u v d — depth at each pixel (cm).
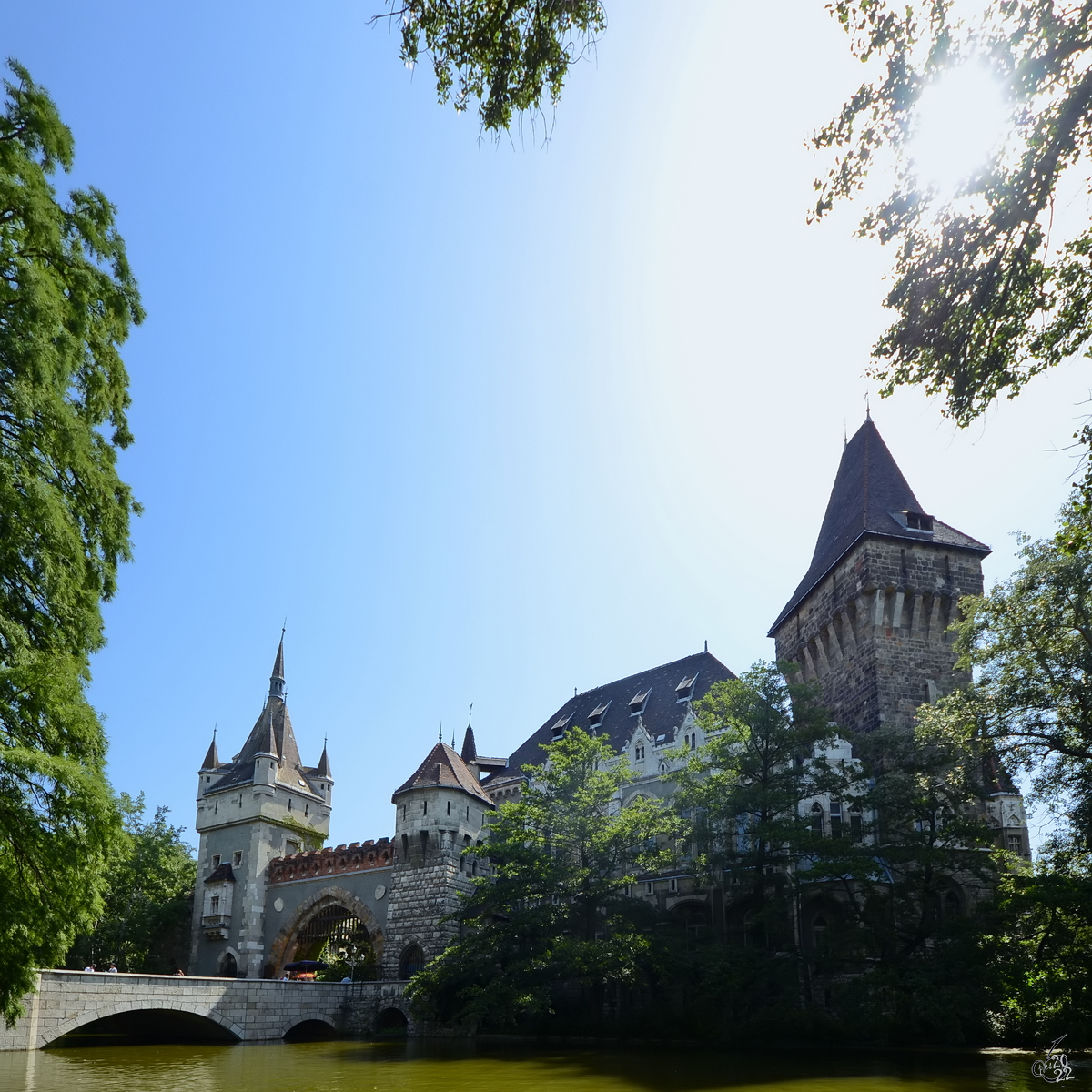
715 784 3925
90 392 2152
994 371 1534
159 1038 4359
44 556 1795
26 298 1803
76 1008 3481
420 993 4041
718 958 3466
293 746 6769
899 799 3641
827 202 1499
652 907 4178
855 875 3453
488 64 1220
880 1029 3206
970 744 3644
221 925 5825
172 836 6444
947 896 4206
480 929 4322
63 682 1734
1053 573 3422
